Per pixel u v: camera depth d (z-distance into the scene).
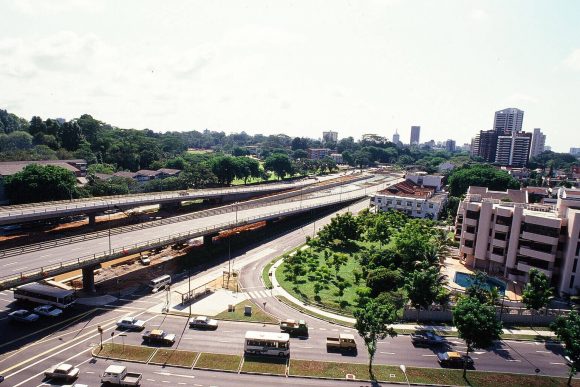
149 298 89.75
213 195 179.25
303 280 103.31
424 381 63.12
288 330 76.31
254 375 63.06
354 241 140.62
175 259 115.25
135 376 60.22
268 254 126.25
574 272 94.62
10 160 181.62
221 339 73.12
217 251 124.38
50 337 71.56
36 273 75.38
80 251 92.81
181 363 65.12
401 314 84.88
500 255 106.88
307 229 159.38
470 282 101.94
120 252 92.19
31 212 115.06
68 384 58.66
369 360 67.75
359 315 64.38
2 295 88.25
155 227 121.50
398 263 109.38
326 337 75.38
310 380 62.34
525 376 65.56
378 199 190.38
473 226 113.38
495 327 64.12
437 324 82.12
